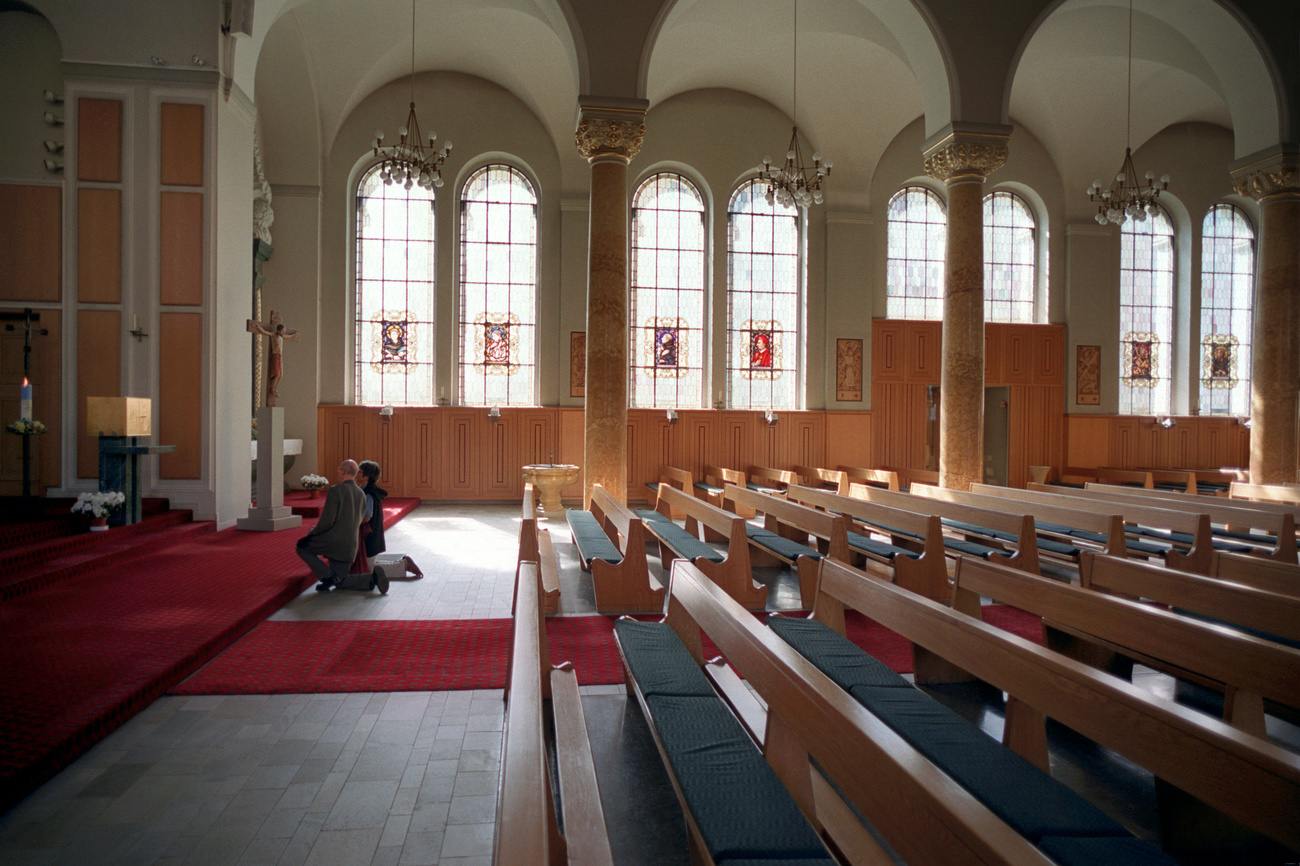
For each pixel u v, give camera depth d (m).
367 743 3.55
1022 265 16.00
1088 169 15.73
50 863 2.58
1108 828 1.99
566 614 5.81
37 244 8.57
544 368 14.12
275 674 4.42
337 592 6.47
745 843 1.88
